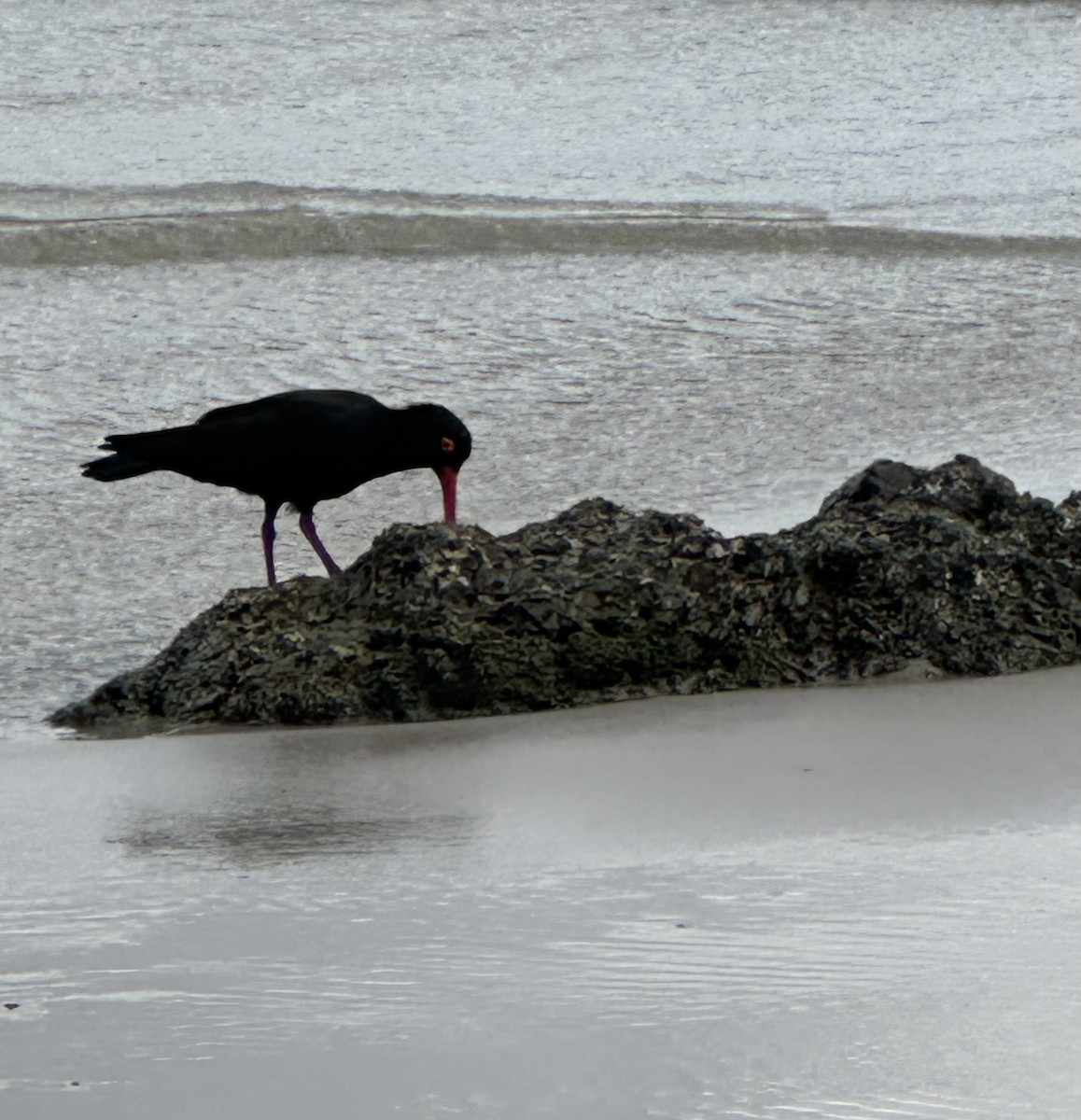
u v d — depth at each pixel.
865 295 22.58
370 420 13.42
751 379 19.45
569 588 11.39
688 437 17.59
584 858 8.41
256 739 10.65
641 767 9.84
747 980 7.00
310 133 29.66
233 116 30.44
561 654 11.23
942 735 10.29
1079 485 15.77
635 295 22.48
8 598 13.62
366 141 29.36
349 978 7.07
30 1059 6.41
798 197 27.08
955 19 36.91
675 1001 6.83
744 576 11.69
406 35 34.56
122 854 8.60
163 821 9.11
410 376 19.64
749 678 11.40
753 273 23.42
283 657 11.21
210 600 13.74
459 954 7.28
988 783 9.44
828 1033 6.55
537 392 19.09
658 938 7.39
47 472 16.48
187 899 7.95
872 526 11.88
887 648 11.55
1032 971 7.05
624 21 35.78
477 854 8.50
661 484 16.28
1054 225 25.81
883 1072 6.27
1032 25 36.69
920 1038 6.50
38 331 20.77
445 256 24.02
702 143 29.81
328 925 7.61
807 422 18.02
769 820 8.88
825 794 9.29
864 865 8.21
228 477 13.22
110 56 32.94
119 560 14.51
